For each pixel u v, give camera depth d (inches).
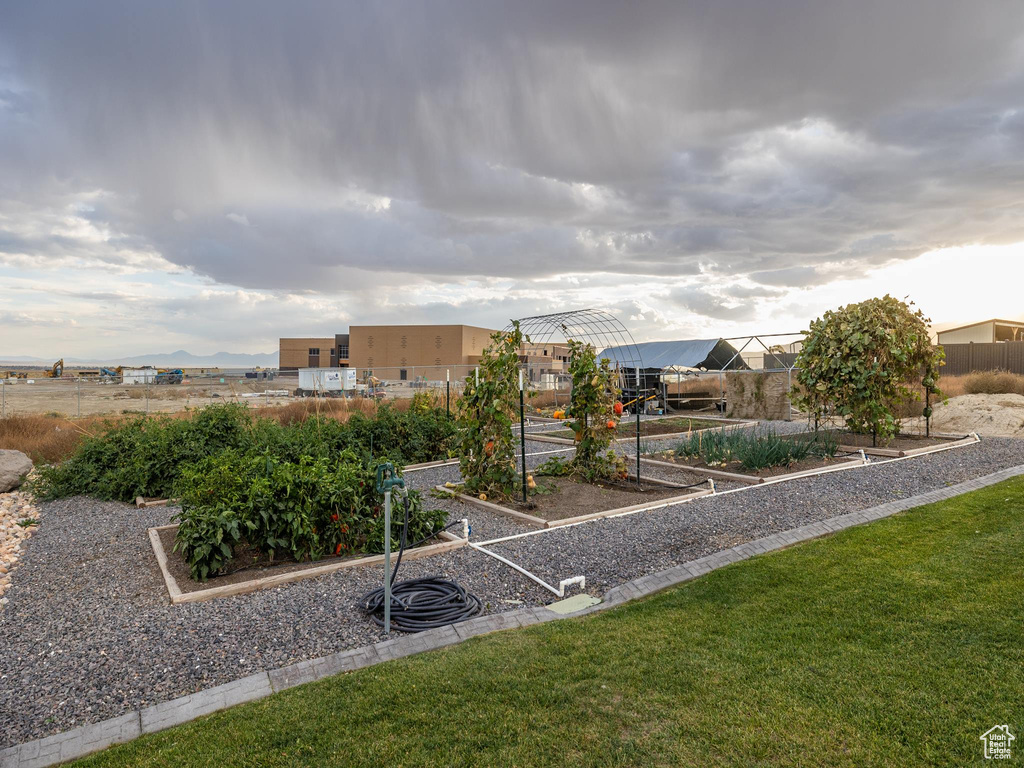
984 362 968.3
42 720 110.8
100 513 276.8
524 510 259.1
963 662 119.3
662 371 728.3
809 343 420.2
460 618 152.1
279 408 614.5
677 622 144.6
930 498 258.2
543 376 780.6
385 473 146.1
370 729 103.7
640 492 291.0
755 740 97.7
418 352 1980.8
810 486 289.0
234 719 108.0
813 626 138.7
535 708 108.7
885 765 90.9
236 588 172.6
